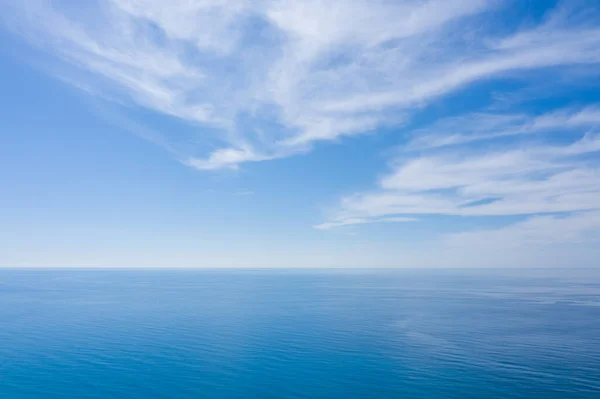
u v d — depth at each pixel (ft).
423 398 126.31
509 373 150.20
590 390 131.64
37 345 199.62
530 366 159.22
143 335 224.94
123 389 135.33
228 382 142.10
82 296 474.08
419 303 390.83
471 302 397.80
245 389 135.23
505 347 192.95
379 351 185.88
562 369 154.81
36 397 128.77
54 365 163.32
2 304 384.47
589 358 171.22
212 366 161.38
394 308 350.43
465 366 159.94
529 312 319.47
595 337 216.54
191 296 477.36
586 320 275.39
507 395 127.95
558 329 241.14
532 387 134.72
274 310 337.52
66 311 332.39
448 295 482.69
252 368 158.61
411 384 139.03
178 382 142.00
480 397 126.41
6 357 175.94
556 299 427.74
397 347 194.18
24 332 234.58
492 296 465.06
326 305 376.07
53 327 251.80
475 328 245.45
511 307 354.13
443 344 200.64
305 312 324.19
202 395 130.00
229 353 182.91
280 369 157.07
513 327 248.32
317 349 190.49
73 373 152.35
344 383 140.56
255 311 330.95
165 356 177.17
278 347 194.59
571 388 133.59
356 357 175.01
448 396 127.65
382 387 136.26
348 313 317.01
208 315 307.17
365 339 213.66
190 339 214.07
